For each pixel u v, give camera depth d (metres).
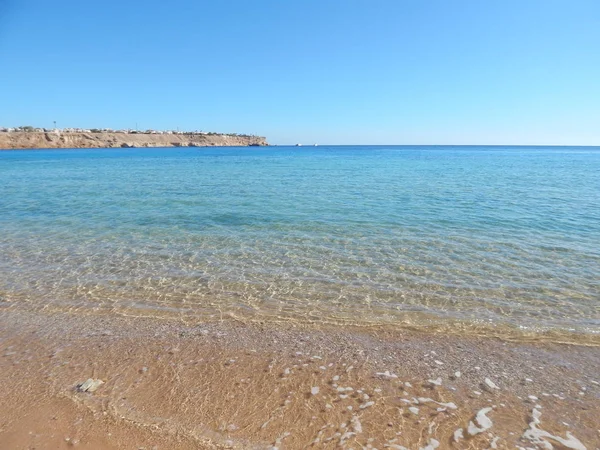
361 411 4.09
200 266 9.22
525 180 30.59
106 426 3.83
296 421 3.92
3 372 4.85
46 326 6.22
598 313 6.70
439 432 3.78
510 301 7.19
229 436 3.71
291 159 72.50
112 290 7.78
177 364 5.05
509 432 3.79
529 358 5.28
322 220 14.34
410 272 8.75
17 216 15.42
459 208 16.95
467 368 5.01
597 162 64.62
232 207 17.25
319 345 5.61
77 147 156.50
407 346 5.60
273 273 8.73
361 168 45.94
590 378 4.79
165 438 3.67
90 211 16.44
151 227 13.34
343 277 8.46
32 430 3.75
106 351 5.41
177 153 108.19
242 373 4.83
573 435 3.76
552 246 10.77
